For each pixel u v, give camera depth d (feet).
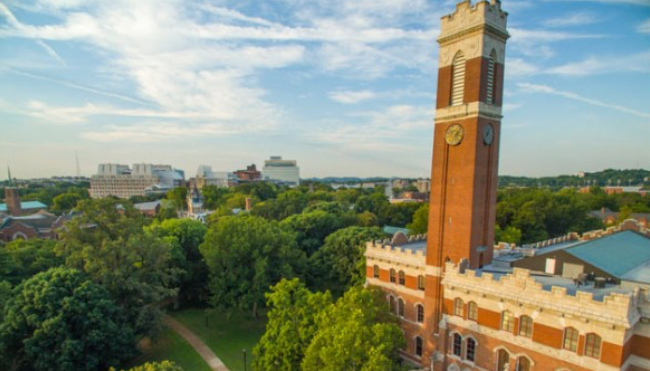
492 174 132.98
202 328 194.90
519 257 149.18
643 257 142.00
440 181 135.13
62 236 156.04
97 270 157.89
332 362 94.79
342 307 111.96
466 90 125.49
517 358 110.22
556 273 125.08
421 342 150.51
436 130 136.67
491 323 116.37
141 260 172.65
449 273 127.75
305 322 122.93
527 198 329.72
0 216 426.10
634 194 514.68
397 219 408.67
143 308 159.33
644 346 92.48
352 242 216.95
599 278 108.99
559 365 100.63
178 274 216.54
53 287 133.59
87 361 130.41
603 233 180.65
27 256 195.42
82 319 132.57
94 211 161.07
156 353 166.81
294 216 286.05
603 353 92.02
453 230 132.36
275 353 122.01
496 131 131.95
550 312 102.12
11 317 128.47
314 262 226.58
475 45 122.01
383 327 104.32
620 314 88.79
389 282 163.53
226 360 160.15
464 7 124.36
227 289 196.03
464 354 124.67
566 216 318.04
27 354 124.98
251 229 198.90
